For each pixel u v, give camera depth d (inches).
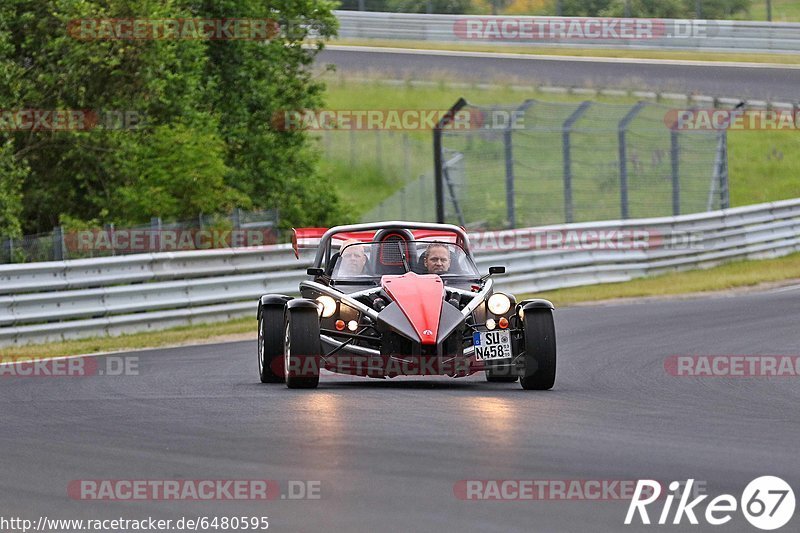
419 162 5472.4
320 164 5226.4
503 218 4124.0
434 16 6314.0
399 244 1449.3
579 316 2390.5
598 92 5349.4
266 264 2605.8
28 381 1524.4
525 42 6161.4
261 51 3833.7
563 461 848.9
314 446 919.0
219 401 1222.3
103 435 1013.8
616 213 4259.4
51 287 2220.7
